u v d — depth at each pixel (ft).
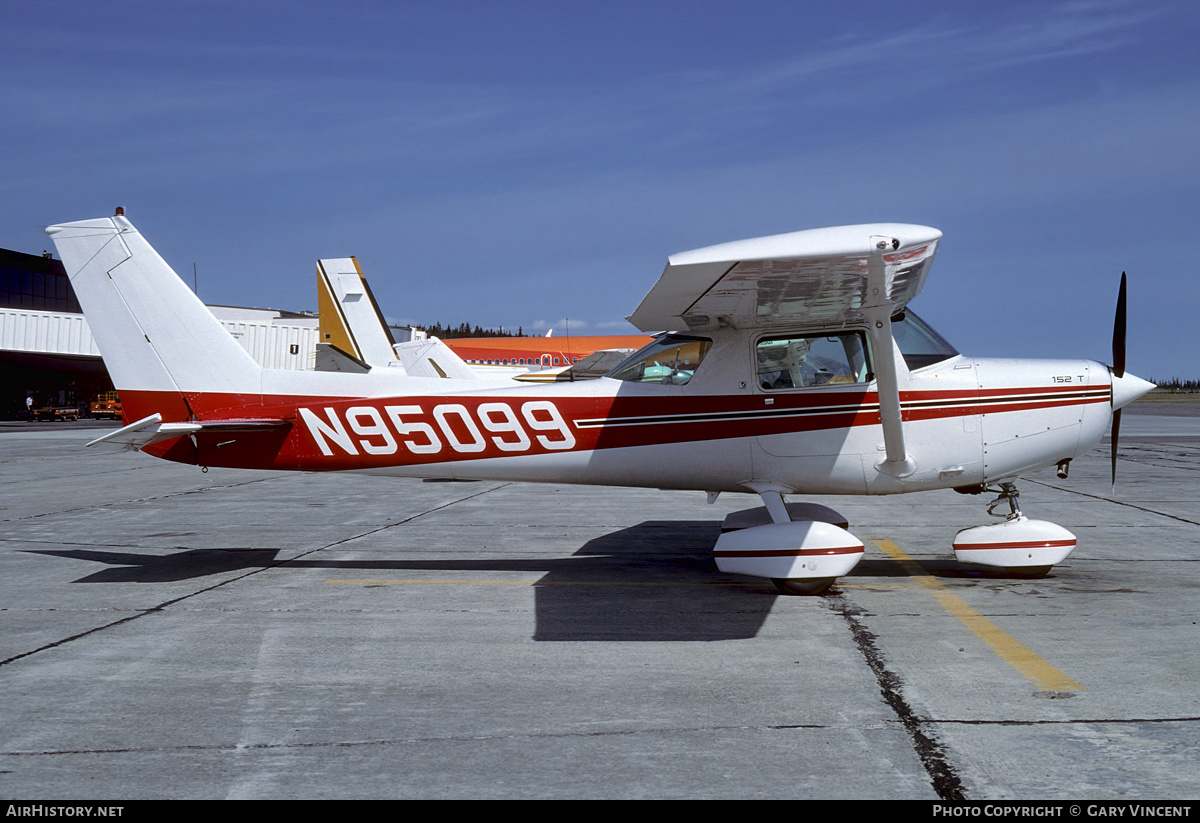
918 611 15.84
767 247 13.57
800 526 17.61
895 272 15.01
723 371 18.89
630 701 11.09
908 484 18.84
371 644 13.88
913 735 9.79
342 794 8.40
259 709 10.85
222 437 20.15
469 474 19.83
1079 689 11.30
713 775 8.78
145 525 27.45
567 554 22.31
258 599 17.15
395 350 65.67
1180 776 8.64
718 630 14.67
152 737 9.91
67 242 20.25
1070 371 18.89
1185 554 21.21
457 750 9.50
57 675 12.22
